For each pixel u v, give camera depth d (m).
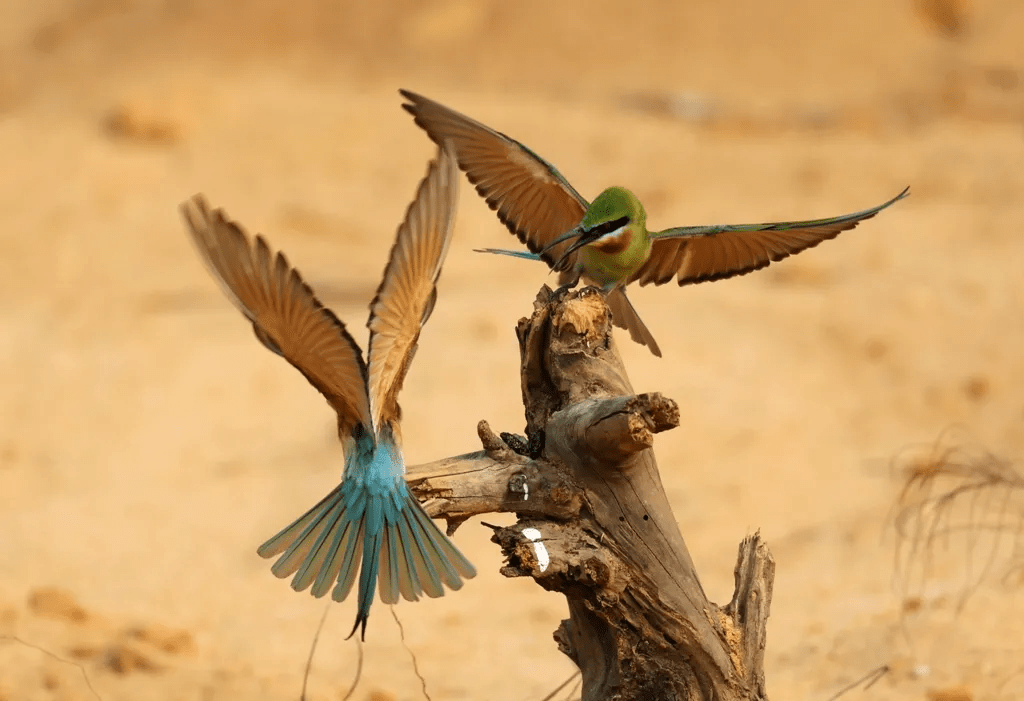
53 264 21.77
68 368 17.84
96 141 27.31
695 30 34.53
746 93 32.12
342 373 5.04
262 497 13.99
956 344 17.64
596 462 6.25
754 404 16.11
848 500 13.15
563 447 6.32
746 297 19.69
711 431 15.38
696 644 6.45
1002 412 15.54
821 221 6.82
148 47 34.12
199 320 19.50
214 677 9.56
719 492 13.67
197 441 15.69
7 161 26.09
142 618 10.83
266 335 4.82
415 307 5.13
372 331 4.94
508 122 29.91
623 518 6.32
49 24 35.84
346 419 5.85
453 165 5.14
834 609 10.22
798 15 34.84
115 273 21.48
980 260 21.03
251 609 11.20
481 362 17.16
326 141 28.05
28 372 17.72
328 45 34.31
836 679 8.84
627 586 6.36
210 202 24.64
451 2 35.47
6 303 20.31
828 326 18.38
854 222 6.82
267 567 12.24
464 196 25.45
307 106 30.02
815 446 14.88
